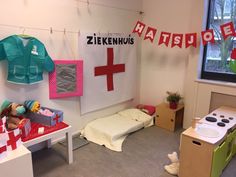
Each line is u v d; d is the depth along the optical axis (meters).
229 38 2.52
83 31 2.42
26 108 2.02
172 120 2.77
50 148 2.34
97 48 2.60
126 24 2.93
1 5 1.81
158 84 3.17
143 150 2.33
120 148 2.34
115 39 2.79
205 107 2.66
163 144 2.46
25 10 1.95
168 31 2.92
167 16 2.89
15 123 1.78
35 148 2.27
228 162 2.12
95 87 2.68
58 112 2.05
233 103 2.48
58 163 2.08
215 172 1.77
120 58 2.91
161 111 2.86
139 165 2.07
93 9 2.49
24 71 1.93
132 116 2.95
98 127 2.57
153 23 3.05
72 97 2.48
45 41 2.14
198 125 1.93
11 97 1.99
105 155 2.23
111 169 2.01
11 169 1.42
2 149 1.40
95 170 1.99
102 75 2.73
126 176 1.91
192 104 2.75
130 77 3.12
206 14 2.56
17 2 1.89
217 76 2.66
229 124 1.98
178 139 2.58
